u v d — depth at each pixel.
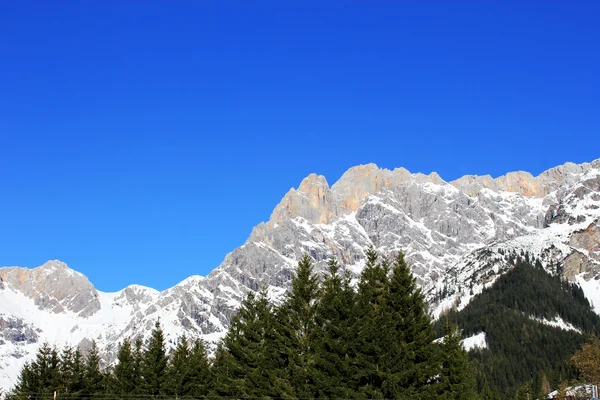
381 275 96.81
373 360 87.44
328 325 92.69
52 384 142.00
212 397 110.94
